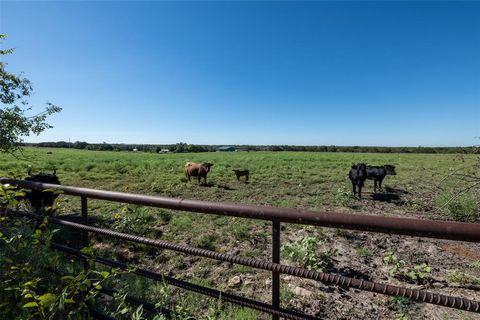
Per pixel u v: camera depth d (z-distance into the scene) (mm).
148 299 3271
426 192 12438
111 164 23266
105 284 3287
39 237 2246
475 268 4785
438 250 5629
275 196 11484
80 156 34188
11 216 2654
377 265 4902
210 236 6055
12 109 6738
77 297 2045
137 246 5363
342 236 6262
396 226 1288
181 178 16125
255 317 3145
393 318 3365
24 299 1912
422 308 3518
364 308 3562
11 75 6480
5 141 6680
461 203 8133
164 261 4891
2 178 2732
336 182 15664
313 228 6613
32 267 2250
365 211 9195
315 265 4586
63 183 13727
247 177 15781
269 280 4242
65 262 3916
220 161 31156
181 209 1859
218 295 1906
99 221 6891
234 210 1686
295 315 1664
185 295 3594
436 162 31609
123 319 2705
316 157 41062
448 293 3953
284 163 28594
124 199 2090
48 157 28906
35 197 5180
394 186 14359
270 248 5559
